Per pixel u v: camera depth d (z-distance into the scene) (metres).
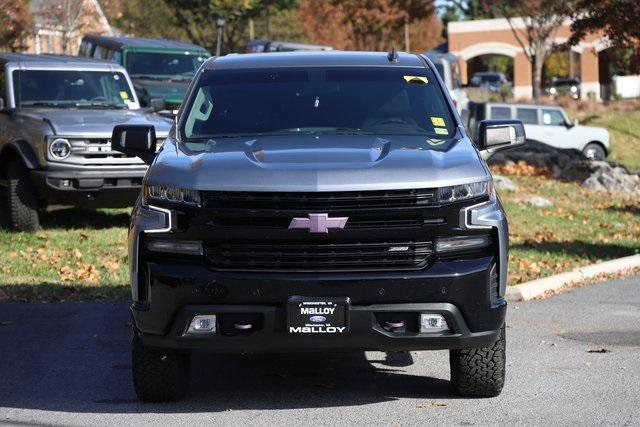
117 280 15.01
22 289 14.20
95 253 16.92
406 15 73.31
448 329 8.23
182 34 70.25
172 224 8.30
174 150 9.16
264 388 9.53
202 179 8.27
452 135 9.58
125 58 29.39
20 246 17.39
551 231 20.66
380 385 9.61
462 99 42.72
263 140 9.30
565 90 77.06
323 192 8.09
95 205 18.42
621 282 15.81
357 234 8.11
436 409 8.73
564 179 30.52
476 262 8.27
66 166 17.81
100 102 19.86
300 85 10.19
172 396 8.95
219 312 8.16
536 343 11.41
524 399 9.04
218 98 10.06
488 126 9.89
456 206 8.25
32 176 17.95
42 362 10.58
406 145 9.03
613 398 9.04
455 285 8.16
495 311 8.31
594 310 13.43
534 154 31.81
